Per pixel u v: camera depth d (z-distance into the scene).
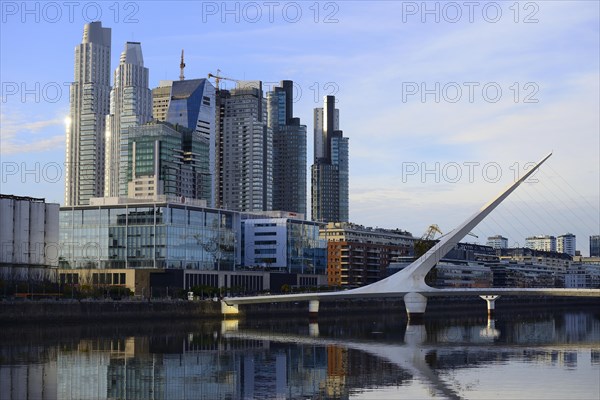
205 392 75.38
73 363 95.06
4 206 175.12
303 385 79.50
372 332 155.75
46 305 149.38
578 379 83.25
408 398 72.00
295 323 188.62
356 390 76.50
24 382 80.19
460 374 87.38
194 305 185.00
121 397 72.75
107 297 175.50
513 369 91.88
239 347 117.25
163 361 98.06
